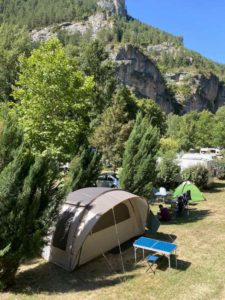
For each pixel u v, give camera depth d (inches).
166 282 315.0
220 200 735.7
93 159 504.4
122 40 5014.8
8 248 264.8
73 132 565.3
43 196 299.9
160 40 7667.3
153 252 394.9
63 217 359.9
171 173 832.9
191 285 307.0
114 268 353.1
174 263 361.1
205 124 2576.3
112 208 382.6
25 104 580.1
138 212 451.5
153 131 553.0
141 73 4613.7
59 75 576.1
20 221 276.5
